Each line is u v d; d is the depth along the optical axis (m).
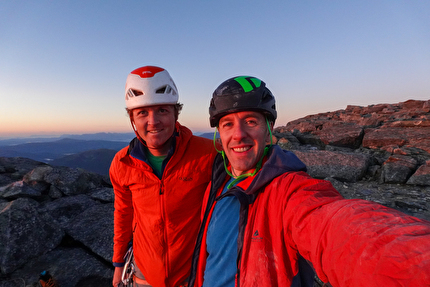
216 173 1.54
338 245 0.63
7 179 7.99
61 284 3.39
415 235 0.50
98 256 4.01
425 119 8.09
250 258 0.98
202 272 1.37
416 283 0.39
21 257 3.77
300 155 7.12
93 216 5.23
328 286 1.68
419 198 4.79
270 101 1.18
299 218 0.83
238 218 1.19
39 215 4.41
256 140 1.19
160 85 1.75
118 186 2.19
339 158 6.71
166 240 1.86
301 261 0.95
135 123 1.90
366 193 5.29
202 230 1.42
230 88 1.15
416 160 6.24
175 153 1.87
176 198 1.85
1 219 4.05
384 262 0.48
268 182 1.09
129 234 2.31
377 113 13.91
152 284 1.90
